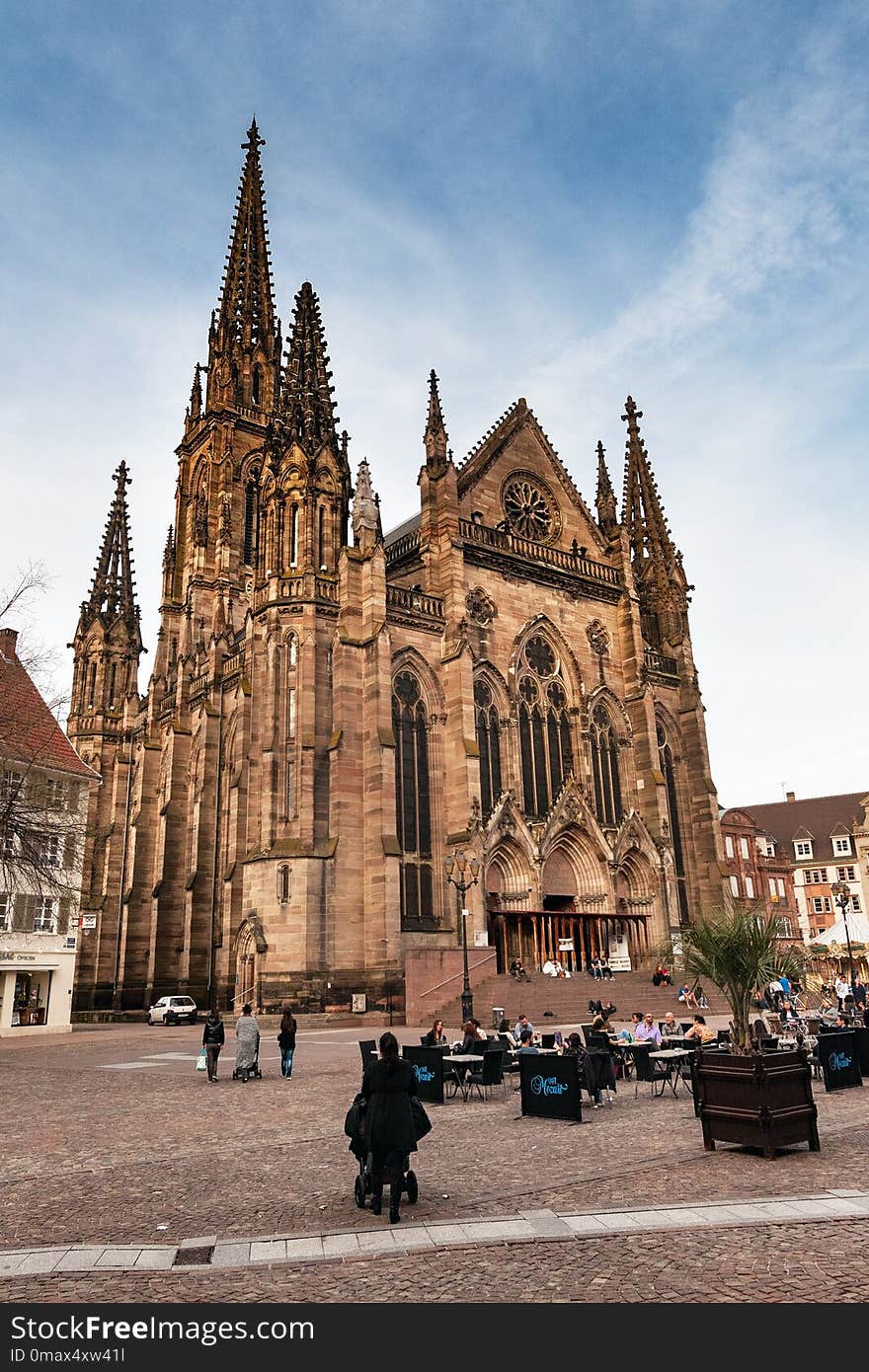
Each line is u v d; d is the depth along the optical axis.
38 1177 16.36
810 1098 17.00
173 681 81.75
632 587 76.31
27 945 54.06
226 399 98.31
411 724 61.44
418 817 59.69
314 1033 47.28
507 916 60.06
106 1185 15.60
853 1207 12.74
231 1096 26.33
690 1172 15.41
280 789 56.28
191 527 100.56
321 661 58.97
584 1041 31.52
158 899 68.50
